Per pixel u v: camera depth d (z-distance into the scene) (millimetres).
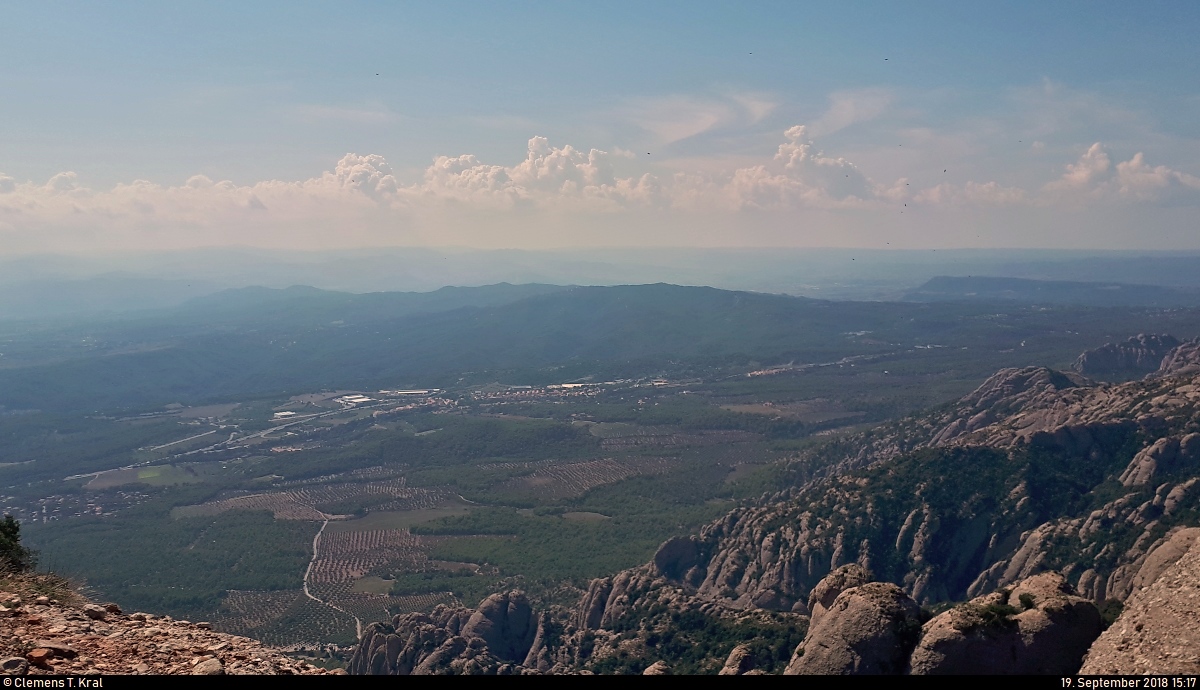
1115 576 73688
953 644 30547
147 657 22859
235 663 23266
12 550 31297
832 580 39969
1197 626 23875
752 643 77688
